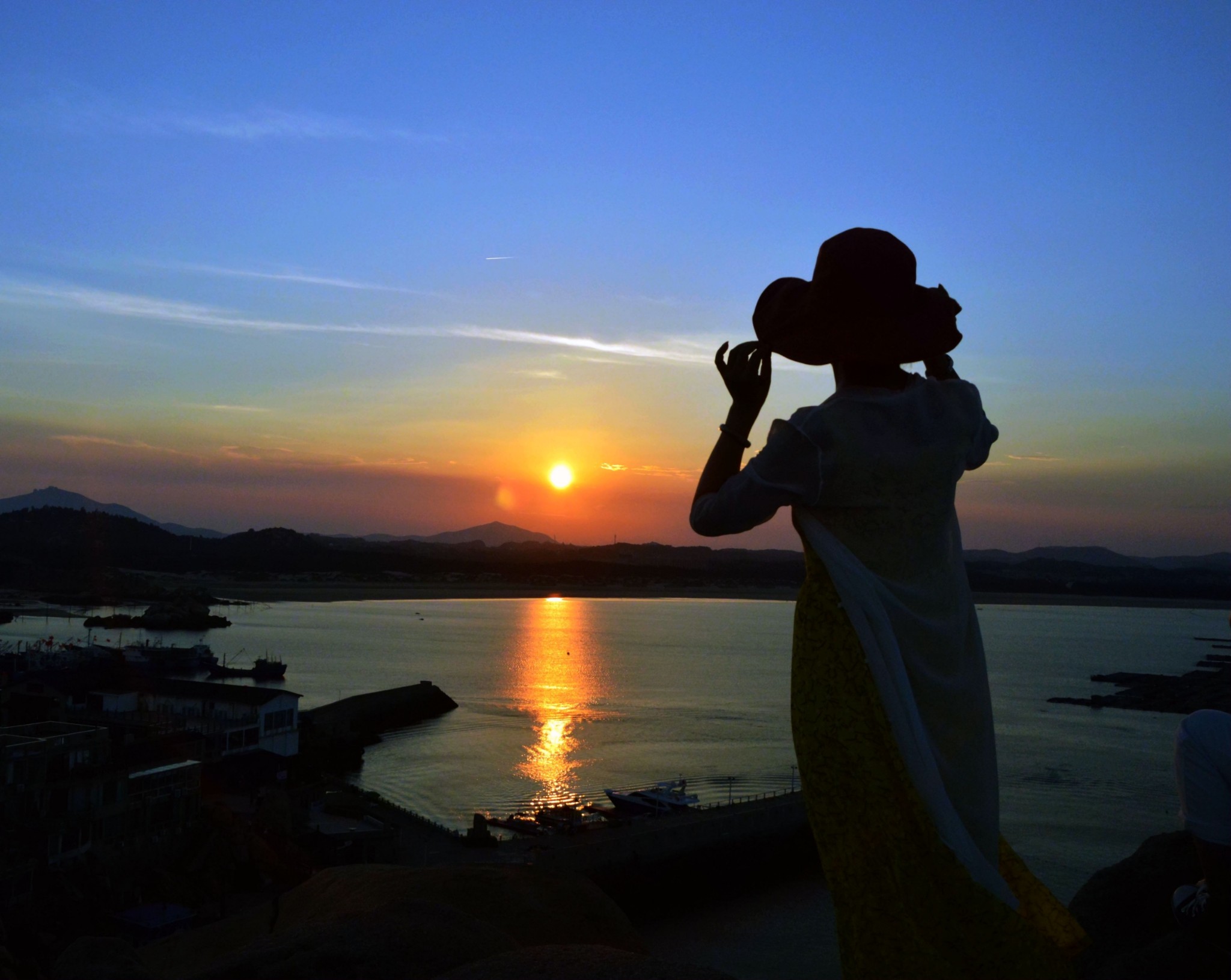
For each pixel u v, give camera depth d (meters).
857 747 2.17
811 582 2.35
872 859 2.11
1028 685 96.00
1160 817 42.25
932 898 2.09
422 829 39.66
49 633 141.75
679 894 36.88
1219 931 2.73
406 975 3.90
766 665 117.12
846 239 2.33
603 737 67.00
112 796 28.19
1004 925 2.09
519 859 35.00
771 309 2.46
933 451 2.29
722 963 29.17
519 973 3.27
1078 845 37.75
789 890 37.25
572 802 47.25
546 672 106.19
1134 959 3.16
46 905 22.83
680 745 63.75
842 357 2.37
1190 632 192.88
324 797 42.16
